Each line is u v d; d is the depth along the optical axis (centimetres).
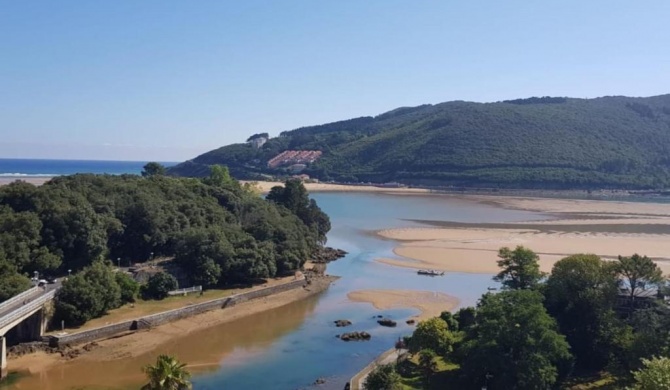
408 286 11844
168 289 9894
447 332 6981
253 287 10950
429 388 6369
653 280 7550
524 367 5919
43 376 6956
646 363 4638
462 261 14200
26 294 8025
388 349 8206
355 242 17050
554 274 7644
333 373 7319
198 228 11319
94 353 7725
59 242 9600
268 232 12269
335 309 10212
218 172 17300
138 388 6662
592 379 6644
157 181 13400
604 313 6988
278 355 7938
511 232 18700
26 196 9950
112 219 10575
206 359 7712
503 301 6488
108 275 8838
